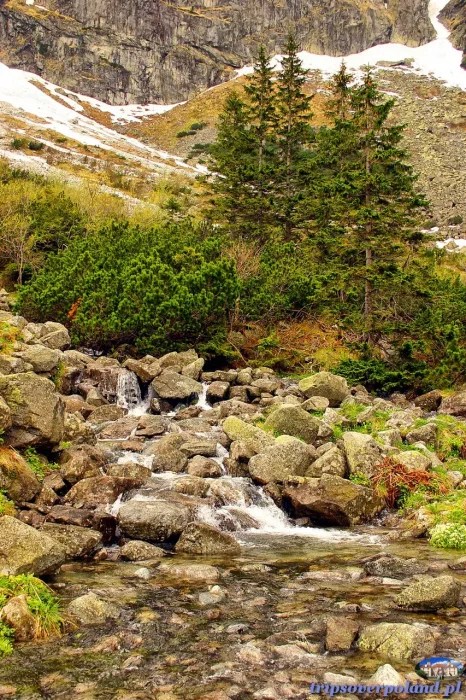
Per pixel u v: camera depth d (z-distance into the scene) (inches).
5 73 4365.2
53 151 2714.1
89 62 4788.4
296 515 496.4
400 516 495.5
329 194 1251.8
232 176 1503.4
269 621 288.8
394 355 970.1
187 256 1050.1
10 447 462.6
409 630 263.3
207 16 5359.3
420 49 5305.1
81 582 333.1
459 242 2294.5
